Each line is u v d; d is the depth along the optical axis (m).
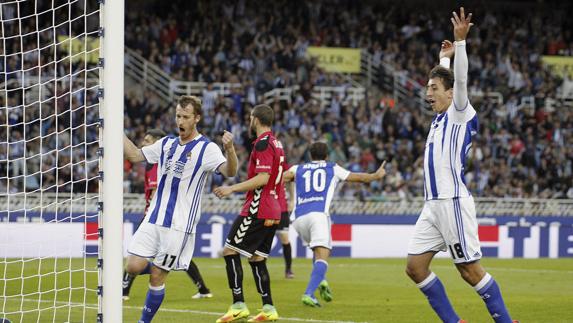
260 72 82.06
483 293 21.56
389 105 80.81
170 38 81.69
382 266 54.34
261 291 27.56
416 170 75.69
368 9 91.25
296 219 32.28
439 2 94.88
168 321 27.47
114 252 20.05
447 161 21.19
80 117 69.44
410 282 43.22
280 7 87.56
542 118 85.25
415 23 93.00
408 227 64.75
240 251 27.05
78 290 36.38
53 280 39.78
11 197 61.28
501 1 95.81
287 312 30.28
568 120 85.75
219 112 76.25
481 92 86.31
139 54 79.88
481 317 29.52
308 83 81.81
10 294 34.62
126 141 23.72
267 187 27.28
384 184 73.31
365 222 63.91
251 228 27.00
